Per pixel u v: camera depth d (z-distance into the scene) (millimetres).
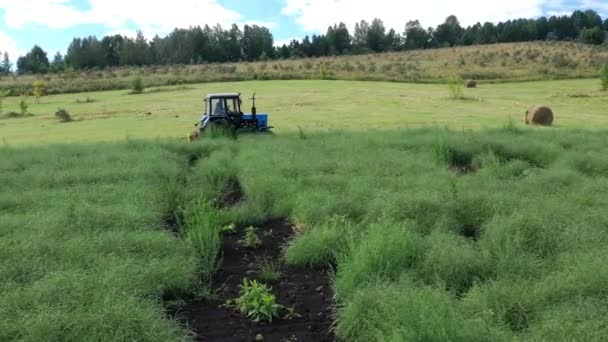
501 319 4570
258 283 6125
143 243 6477
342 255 6254
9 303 4809
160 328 4551
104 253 6180
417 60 87625
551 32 127812
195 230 6945
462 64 77562
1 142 22750
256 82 54781
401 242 5887
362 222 7207
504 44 106250
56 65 100812
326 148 13508
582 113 29422
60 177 10555
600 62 70000
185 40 110438
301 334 4992
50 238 6586
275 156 12211
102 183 10164
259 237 7777
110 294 4879
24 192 9445
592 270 4973
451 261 5574
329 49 120125
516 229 6355
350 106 32938
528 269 5406
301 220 7816
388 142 14031
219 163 12203
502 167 10719
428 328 4043
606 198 7926
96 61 106312
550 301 4715
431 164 11109
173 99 41031
